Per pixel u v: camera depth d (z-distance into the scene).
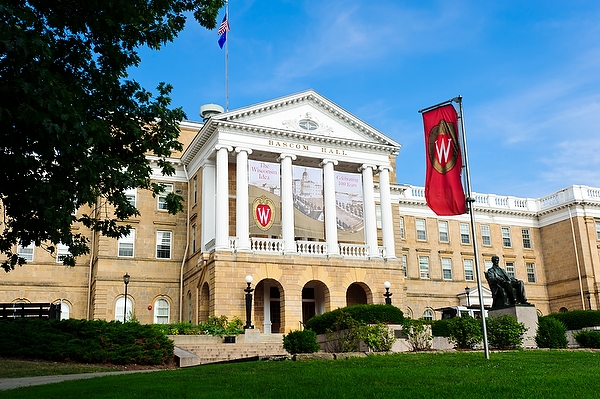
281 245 45.09
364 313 27.19
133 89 19.80
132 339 26.41
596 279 64.88
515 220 70.44
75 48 17.59
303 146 47.75
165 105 20.89
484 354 20.25
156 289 49.50
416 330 24.33
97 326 26.45
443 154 20.55
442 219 66.69
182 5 21.25
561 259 68.00
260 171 45.50
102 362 25.41
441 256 65.25
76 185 16.77
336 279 45.72
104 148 19.38
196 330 37.16
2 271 47.34
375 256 47.66
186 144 54.50
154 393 13.14
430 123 21.11
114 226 19.84
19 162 14.42
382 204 49.97
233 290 42.53
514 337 24.41
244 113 46.03
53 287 48.78
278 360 20.62
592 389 12.31
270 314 45.53
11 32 13.14
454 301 64.25
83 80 18.12
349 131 49.72
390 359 19.38
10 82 13.69
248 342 35.53
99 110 19.14
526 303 26.84
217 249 42.88
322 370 16.77
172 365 26.23
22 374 21.64
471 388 12.67
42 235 17.80
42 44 13.77
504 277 27.58
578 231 66.25
